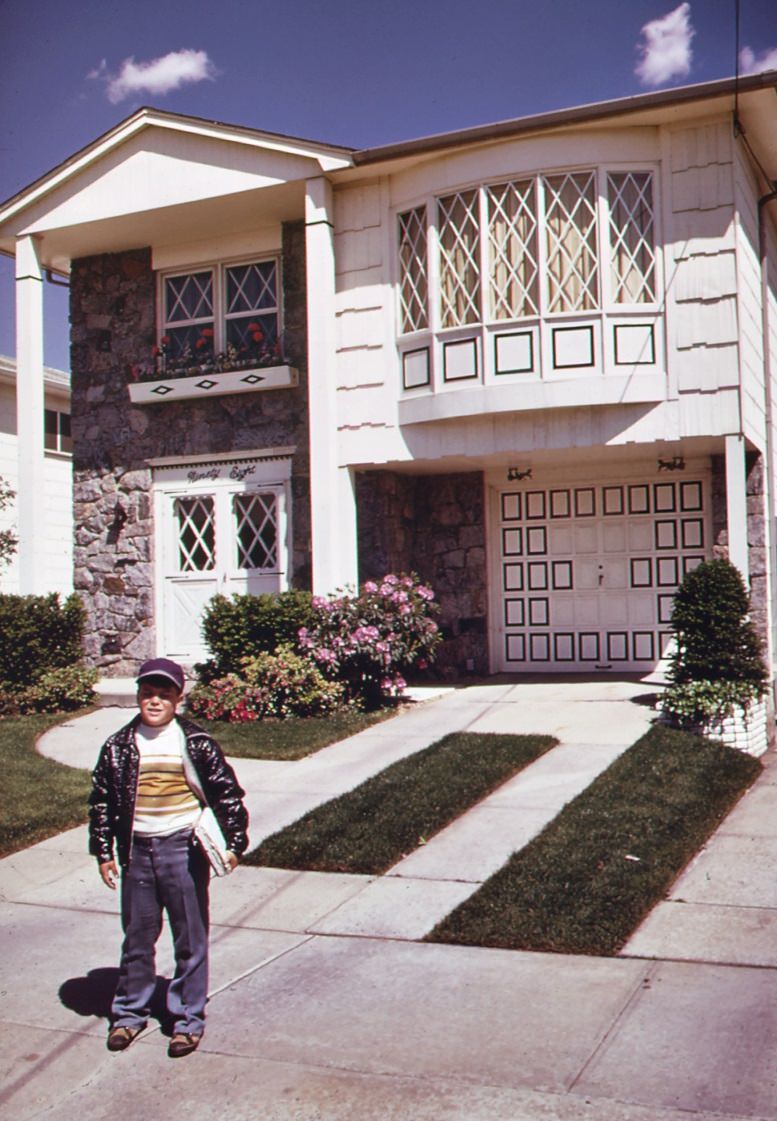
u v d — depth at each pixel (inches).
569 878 279.1
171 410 618.2
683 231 480.1
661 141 483.5
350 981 229.0
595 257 483.8
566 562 579.8
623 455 532.1
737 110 469.4
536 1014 207.8
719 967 226.5
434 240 514.3
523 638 588.1
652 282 485.1
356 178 540.1
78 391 643.5
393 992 222.1
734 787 369.4
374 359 535.5
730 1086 175.6
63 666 573.0
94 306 642.8
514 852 303.3
